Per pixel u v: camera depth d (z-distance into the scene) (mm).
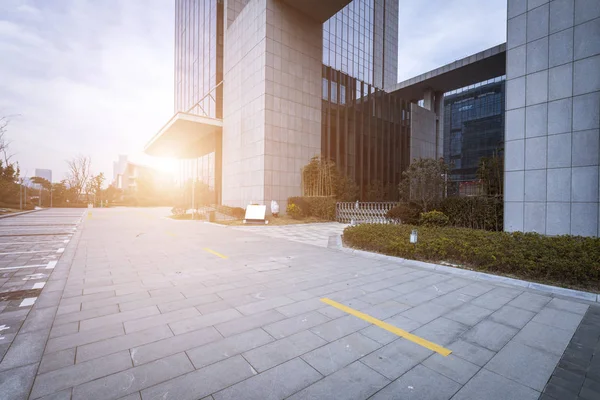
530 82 10734
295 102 24266
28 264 7609
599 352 3365
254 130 23547
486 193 15094
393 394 2609
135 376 2799
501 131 56156
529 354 3320
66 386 2635
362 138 31938
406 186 19141
